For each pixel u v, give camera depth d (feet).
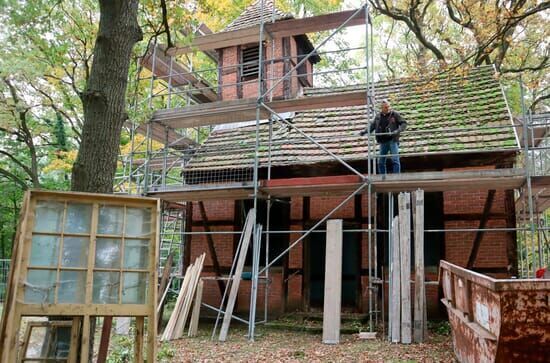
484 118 38.99
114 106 20.21
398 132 34.50
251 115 39.32
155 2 29.63
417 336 30.89
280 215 43.27
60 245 15.99
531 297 15.12
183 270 45.24
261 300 42.14
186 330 37.99
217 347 30.76
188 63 70.64
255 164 36.29
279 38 47.88
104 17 20.68
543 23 55.52
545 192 41.19
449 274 25.12
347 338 32.83
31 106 67.31
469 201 38.37
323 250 43.52
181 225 56.85
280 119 38.81
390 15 66.95
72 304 15.51
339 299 32.30
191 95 53.21
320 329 35.86
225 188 37.14
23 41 48.78
